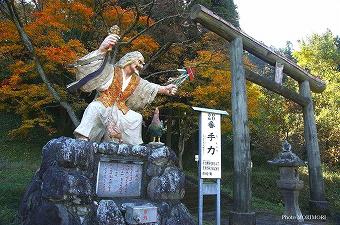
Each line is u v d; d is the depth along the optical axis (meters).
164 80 12.87
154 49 11.21
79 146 4.91
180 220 5.36
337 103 17.39
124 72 5.94
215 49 12.17
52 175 4.66
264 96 18.42
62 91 10.47
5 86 10.23
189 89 12.10
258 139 17.41
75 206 4.65
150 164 5.60
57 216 4.44
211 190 6.19
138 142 5.91
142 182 5.57
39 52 9.42
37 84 11.38
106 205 4.82
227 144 18.36
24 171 11.37
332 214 9.83
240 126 7.69
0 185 8.39
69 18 10.09
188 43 12.72
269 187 13.87
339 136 16.89
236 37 8.37
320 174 10.02
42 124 12.38
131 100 6.17
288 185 7.47
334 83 17.78
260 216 8.86
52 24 9.02
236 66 8.16
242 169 7.43
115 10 10.59
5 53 10.79
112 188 5.24
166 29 12.16
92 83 5.61
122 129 5.74
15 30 9.58
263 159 17.95
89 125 5.40
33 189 5.11
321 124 17.25
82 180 4.76
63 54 8.55
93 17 10.56
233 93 8.02
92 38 11.16
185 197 11.08
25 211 5.03
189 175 14.41
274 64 9.62
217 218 6.20
